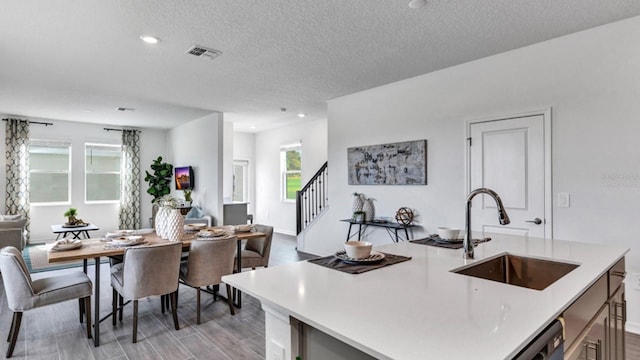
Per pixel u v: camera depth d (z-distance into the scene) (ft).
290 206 28.27
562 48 10.44
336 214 17.94
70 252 9.37
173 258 9.80
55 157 24.73
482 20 9.36
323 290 4.34
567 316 4.00
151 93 16.80
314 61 12.44
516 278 6.53
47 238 24.26
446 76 13.21
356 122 16.75
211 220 21.93
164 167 27.81
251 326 10.35
